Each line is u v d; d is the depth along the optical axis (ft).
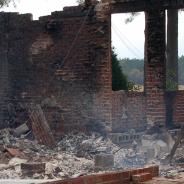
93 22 50.14
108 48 49.34
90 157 43.21
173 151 40.40
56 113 52.54
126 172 25.40
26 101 54.75
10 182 32.24
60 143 49.62
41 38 53.67
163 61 47.73
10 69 55.83
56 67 52.65
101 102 49.62
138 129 49.90
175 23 66.08
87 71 50.57
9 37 55.77
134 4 48.32
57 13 52.44
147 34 48.29
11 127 55.21
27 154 43.39
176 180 26.50
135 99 49.90
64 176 34.60
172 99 49.19
